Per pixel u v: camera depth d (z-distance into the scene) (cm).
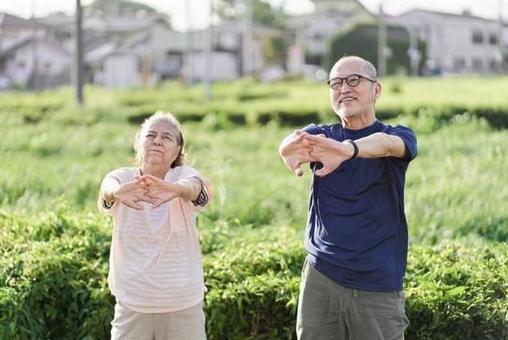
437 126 1783
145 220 453
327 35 7262
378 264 435
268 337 549
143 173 469
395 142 432
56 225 658
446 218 867
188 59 5400
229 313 547
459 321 521
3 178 1085
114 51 6269
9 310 520
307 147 422
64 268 575
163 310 452
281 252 604
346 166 443
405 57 5806
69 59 6156
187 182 448
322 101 2523
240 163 1378
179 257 455
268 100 2806
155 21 7050
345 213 440
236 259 596
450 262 592
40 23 6225
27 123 2184
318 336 447
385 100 2231
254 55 7219
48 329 557
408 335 528
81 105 2359
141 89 4153
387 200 444
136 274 451
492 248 639
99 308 552
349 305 439
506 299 536
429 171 1158
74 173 1166
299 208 959
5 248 604
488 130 1706
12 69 6081
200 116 2238
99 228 654
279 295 542
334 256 438
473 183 1013
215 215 865
